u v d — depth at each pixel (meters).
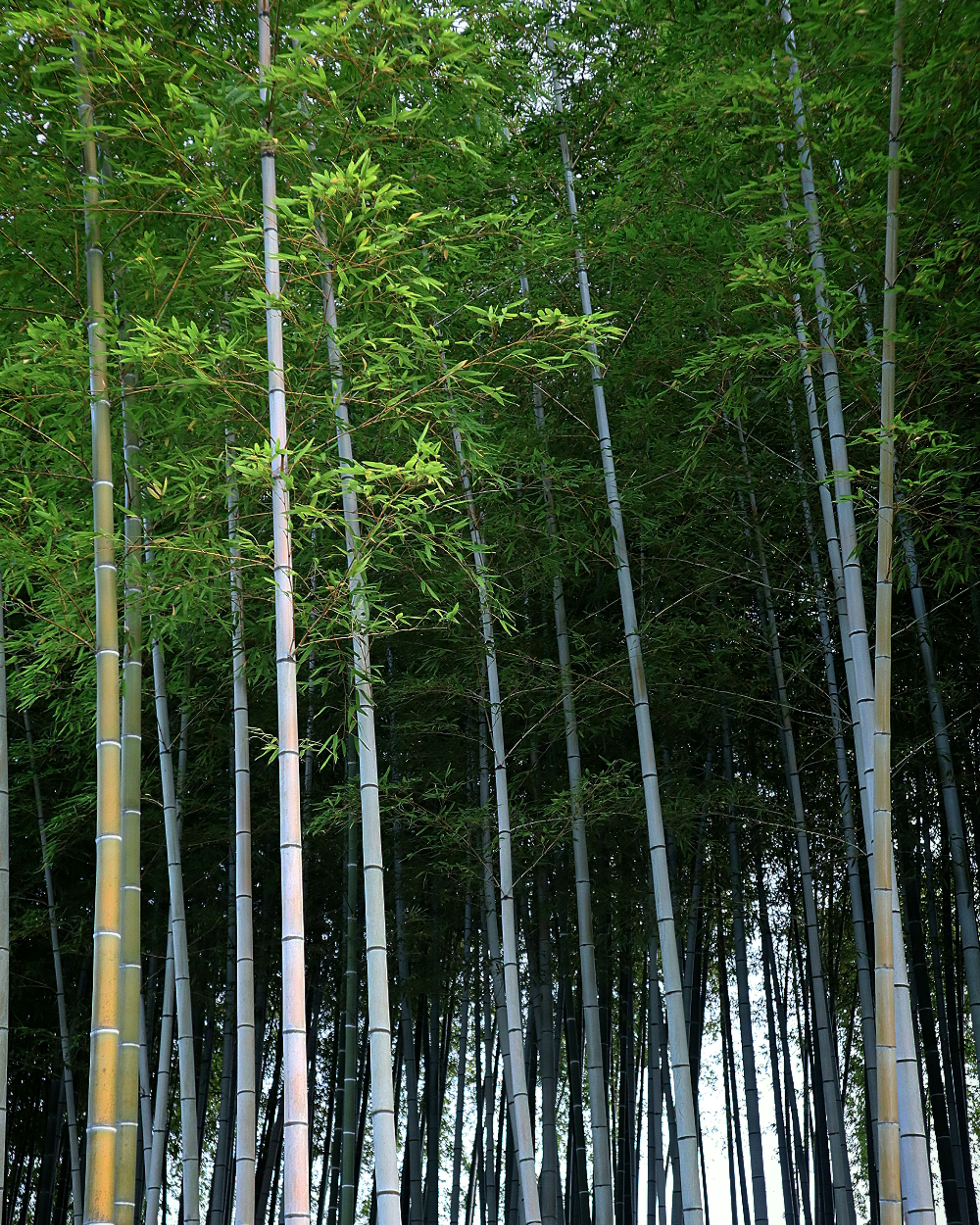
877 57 4.96
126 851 4.90
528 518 7.38
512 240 6.43
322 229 4.77
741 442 7.75
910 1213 4.29
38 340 4.53
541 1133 8.34
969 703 7.91
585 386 7.52
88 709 7.05
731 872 8.81
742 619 7.69
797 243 5.45
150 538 4.95
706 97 5.50
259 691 8.45
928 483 4.86
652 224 6.74
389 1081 4.55
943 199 5.21
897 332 5.28
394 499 4.50
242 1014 5.48
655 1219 7.97
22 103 5.01
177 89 4.35
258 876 9.66
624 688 7.66
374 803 4.87
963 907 6.62
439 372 5.48
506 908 6.24
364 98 4.79
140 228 5.27
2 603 5.91
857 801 7.39
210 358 4.39
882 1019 4.37
